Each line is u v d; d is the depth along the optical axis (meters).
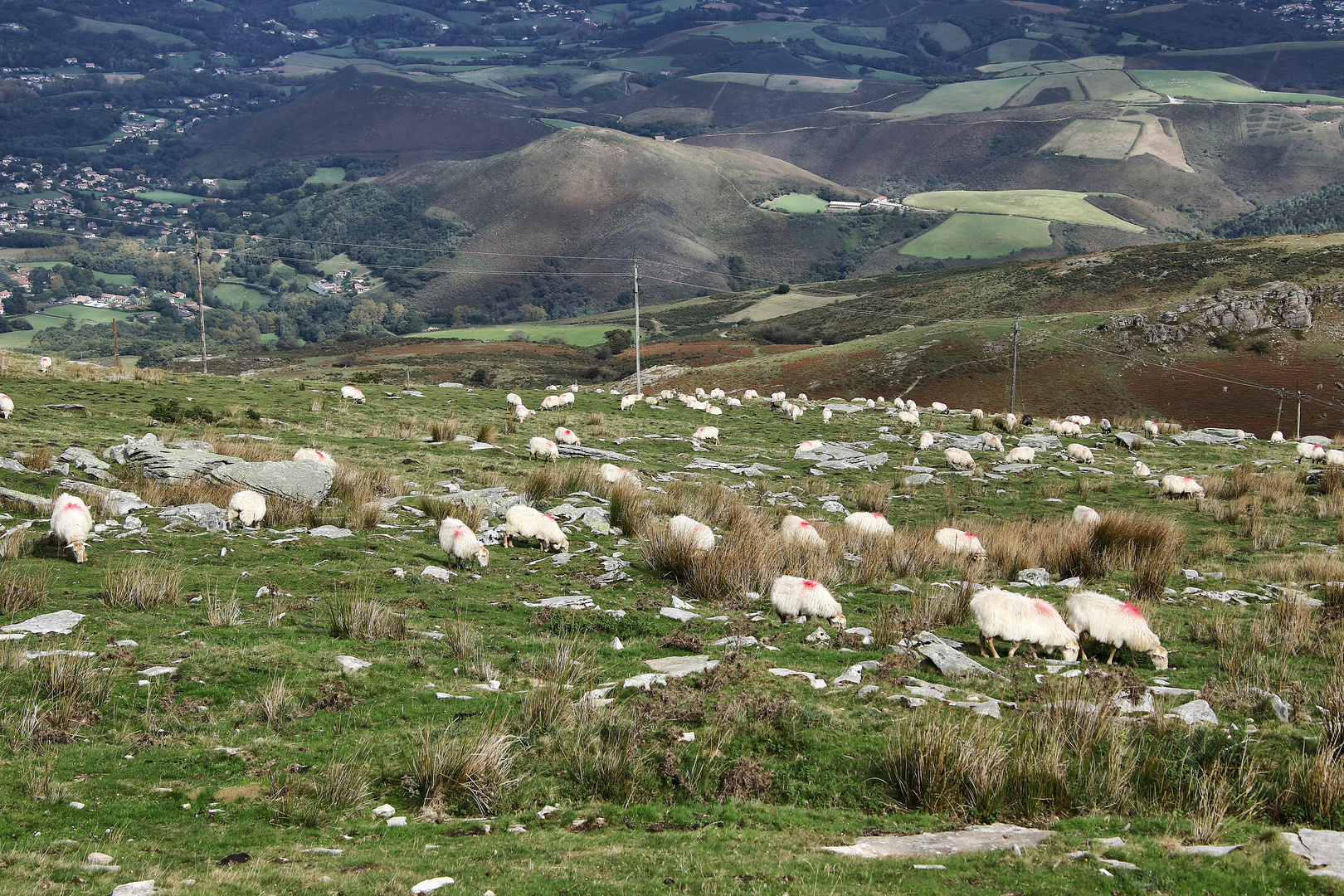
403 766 8.44
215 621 11.67
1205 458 38.19
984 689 10.55
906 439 40.44
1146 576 16.31
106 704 9.18
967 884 6.48
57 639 10.66
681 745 8.95
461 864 6.82
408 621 12.46
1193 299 104.94
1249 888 6.35
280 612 12.36
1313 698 10.27
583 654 11.58
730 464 31.91
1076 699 9.52
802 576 16.31
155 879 6.28
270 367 146.25
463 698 9.95
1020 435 43.31
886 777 8.47
